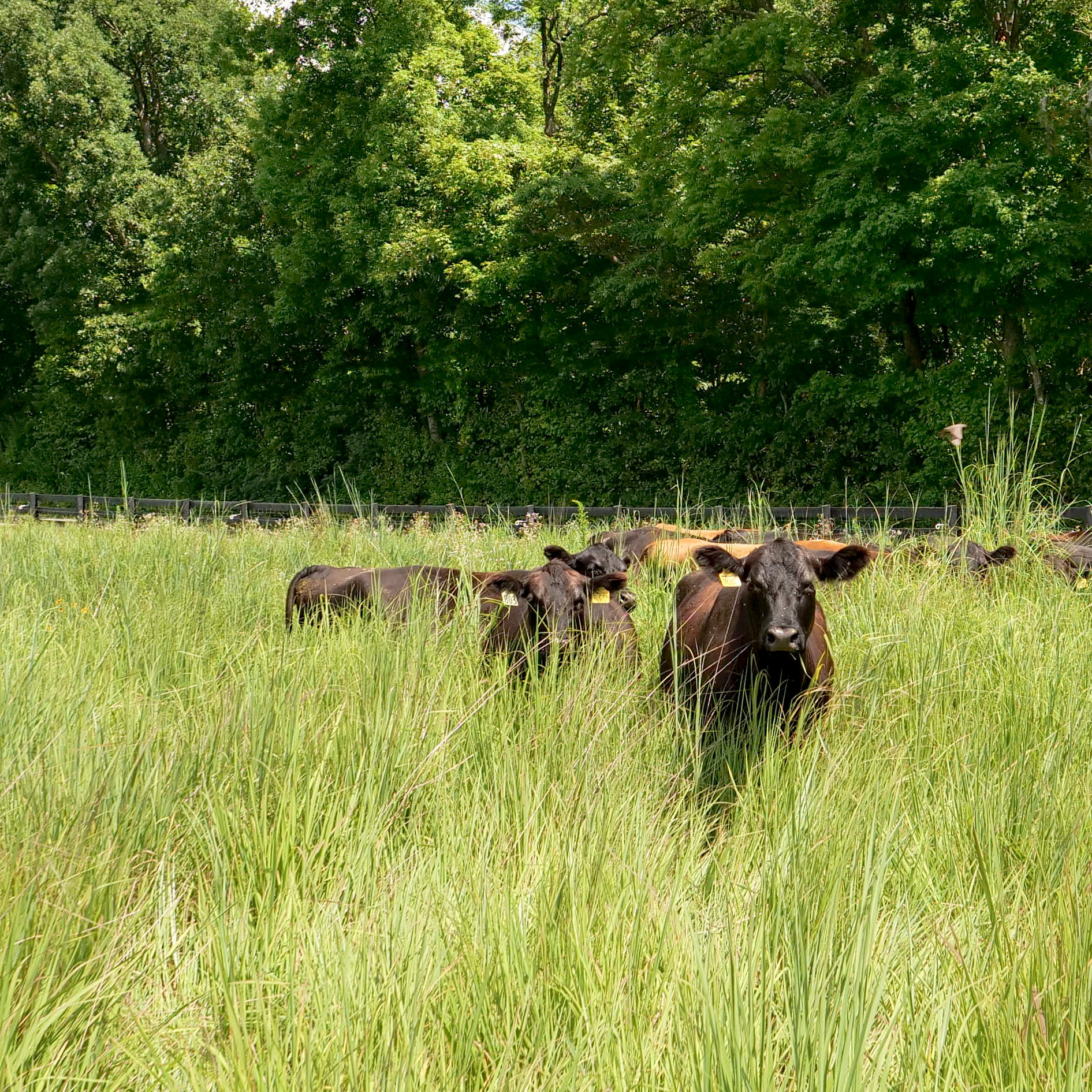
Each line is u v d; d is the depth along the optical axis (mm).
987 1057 4113
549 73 43562
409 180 35906
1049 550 13547
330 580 13297
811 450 33125
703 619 9016
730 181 29234
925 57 26344
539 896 5043
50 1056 4020
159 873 5363
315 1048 4023
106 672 8695
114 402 52000
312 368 46812
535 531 19406
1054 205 25516
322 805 6195
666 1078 3914
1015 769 6883
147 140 55375
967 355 28969
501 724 7656
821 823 5910
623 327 35406
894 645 9359
